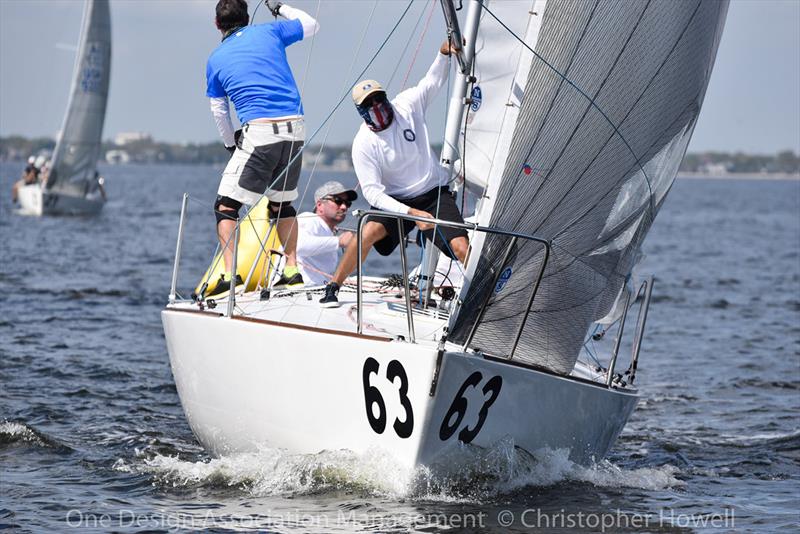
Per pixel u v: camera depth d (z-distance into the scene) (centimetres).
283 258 2648
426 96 2269
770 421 3072
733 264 8762
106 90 12275
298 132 2491
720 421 3080
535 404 2020
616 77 1939
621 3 1892
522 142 1914
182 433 2734
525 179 1927
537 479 2133
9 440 2552
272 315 2181
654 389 3562
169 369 3581
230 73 2472
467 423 1917
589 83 1922
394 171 2197
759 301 6128
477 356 1864
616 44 1914
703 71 2077
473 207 2597
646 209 2134
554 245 1994
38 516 1945
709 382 3675
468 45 2242
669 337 4747
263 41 2489
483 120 2484
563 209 1977
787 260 9194
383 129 2155
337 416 1981
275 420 2103
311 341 1978
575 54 1900
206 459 2461
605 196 2022
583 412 2155
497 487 2056
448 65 2280
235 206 2514
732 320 5325
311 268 2723
